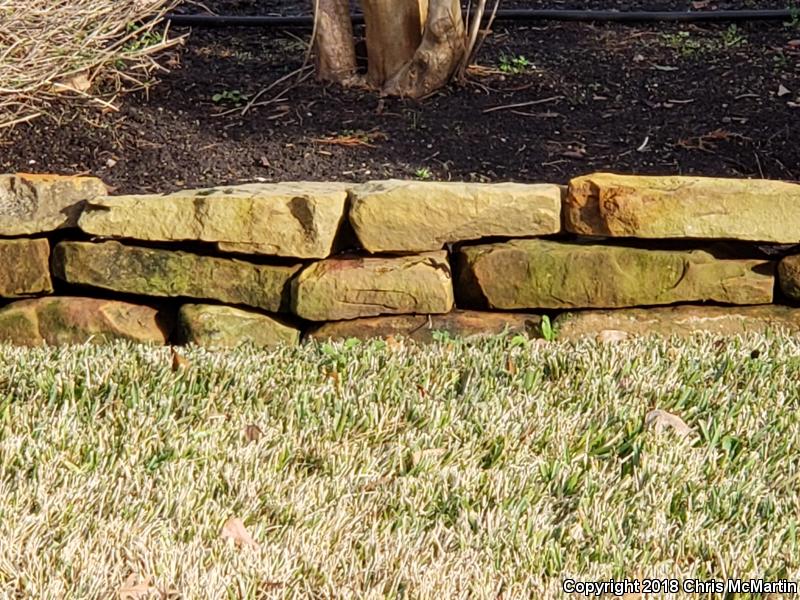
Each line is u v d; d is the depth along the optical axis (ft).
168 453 10.61
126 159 16.65
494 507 9.89
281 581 8.68
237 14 22.39
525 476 10.29
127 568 8.86
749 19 21.35
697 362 12.52
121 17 17.74
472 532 9.50
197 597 8.41
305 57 19.25
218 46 20.71
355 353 12.80
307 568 8.91
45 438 10.82
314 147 16.87
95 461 10.48
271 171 16.21
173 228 13.19
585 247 13.23
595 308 13.35
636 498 9.99
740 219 12.89
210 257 13.42
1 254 13.61
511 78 19.19
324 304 13.24
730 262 13.21
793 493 10.10
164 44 17.70
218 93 18.74
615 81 19.17
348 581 8.76
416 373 12.35
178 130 17.44
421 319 13.38
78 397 11.86
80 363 12.50
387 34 18.34
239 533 9.31
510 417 11.37
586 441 10.90
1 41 15.71
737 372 12.35
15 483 10.09
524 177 16.17
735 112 18.11
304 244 13.14
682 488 10.14
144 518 9.54
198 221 13.12
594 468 10.46
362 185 13.58
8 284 13.69
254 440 10.92
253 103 18.30
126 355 12.83
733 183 12.94
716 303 13.38
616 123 17.81
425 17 18.60
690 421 11.46
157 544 9.12
